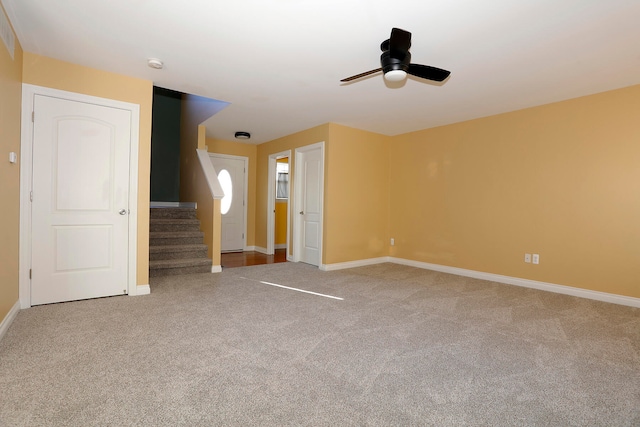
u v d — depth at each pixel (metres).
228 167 6.55
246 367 1.95
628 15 2.17
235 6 2.15
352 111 4.41
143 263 3.42
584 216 3.68
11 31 2.37
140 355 2.06
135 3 2.13
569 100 3.80
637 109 3.35
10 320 2.47
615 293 3.47
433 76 2.58
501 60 2.86
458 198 4.85
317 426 1.44
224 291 3.62
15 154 2.57
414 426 1.46
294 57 2.89
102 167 3.18
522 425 1.49
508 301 3.46
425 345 2.32
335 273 4.74
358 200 5.35
